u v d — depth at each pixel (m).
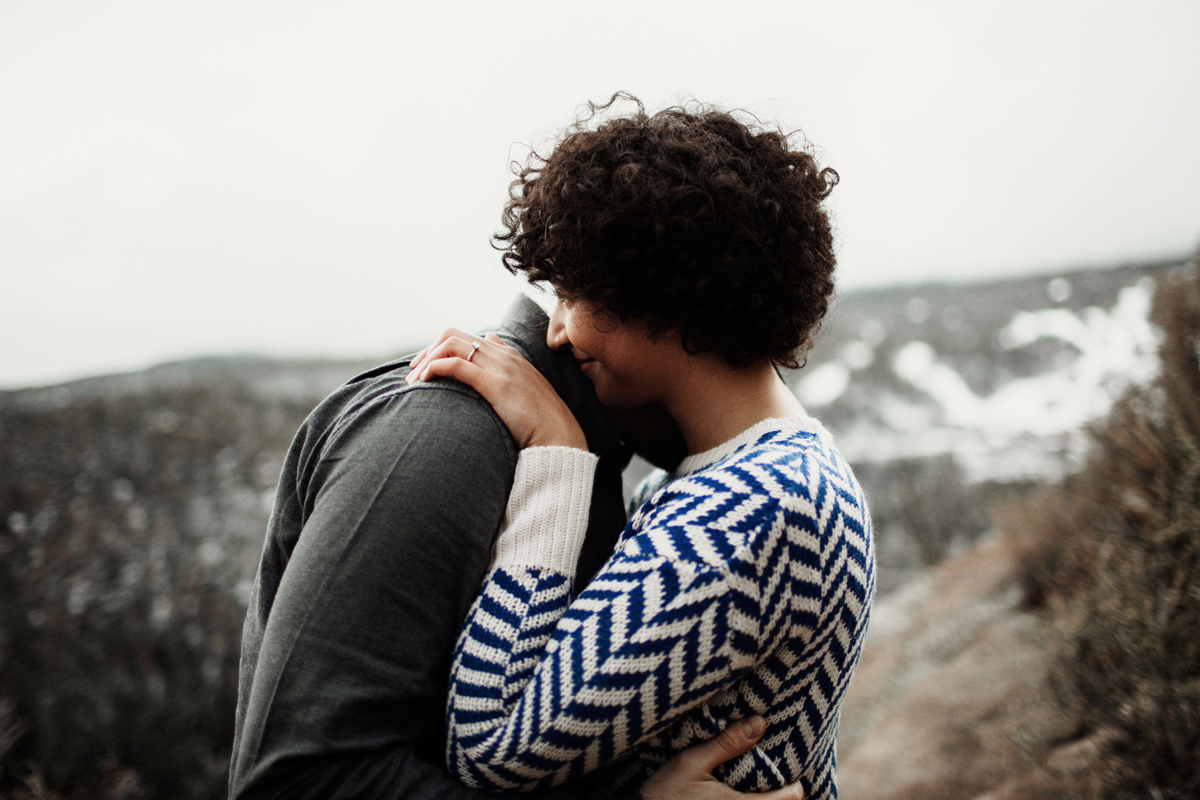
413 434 0.74
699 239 0.74
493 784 0.67
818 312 0.85
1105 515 3.17
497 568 0.75
